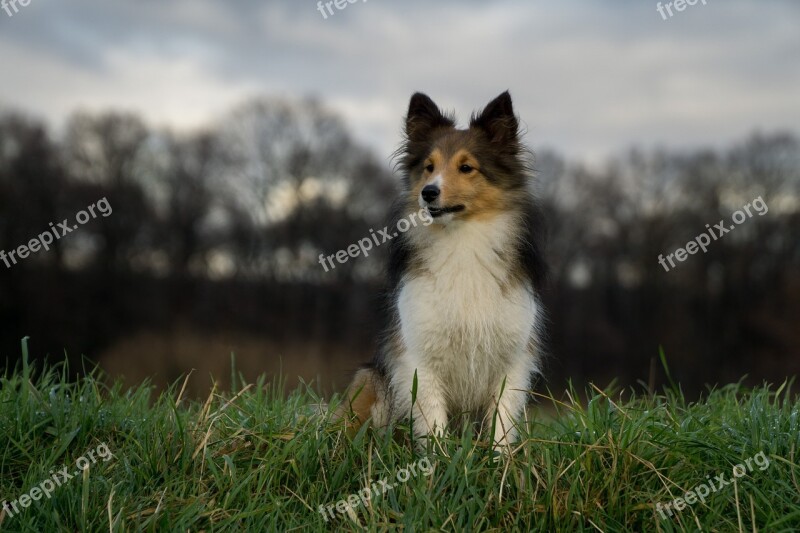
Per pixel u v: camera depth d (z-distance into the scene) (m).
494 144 5.71
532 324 5.39
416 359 5.25
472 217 5.38
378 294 6.16
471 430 4.60
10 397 5.12
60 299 33.91
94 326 33.97
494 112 5.76
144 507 4.30
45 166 37.22
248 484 4.38
